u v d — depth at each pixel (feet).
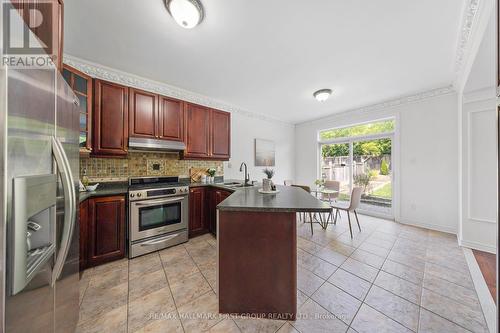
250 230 4.56
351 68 8.20
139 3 4.89
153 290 5.42
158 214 8.02
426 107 10.59
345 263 6.92
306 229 10.57
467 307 4.75
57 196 2.69
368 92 10.73
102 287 5.53
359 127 13.94
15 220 1.87
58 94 2.88
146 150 9.17
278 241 4.50
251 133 14.34
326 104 12.80
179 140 9.48
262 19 5.46
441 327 4.18
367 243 8.65
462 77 8.12
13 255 1.87
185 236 8.75
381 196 12.83
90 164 7.98
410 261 7.04
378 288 5.52
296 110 14.14
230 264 4.60
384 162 12.71
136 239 7.37
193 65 8.02
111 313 4.57
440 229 10.14
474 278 5.95
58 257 2.71
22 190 1.92
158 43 6.54
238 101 12.34
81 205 6.22
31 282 2.23
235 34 6.09
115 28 5.80
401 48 6.81
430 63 7.76
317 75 8.85
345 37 6.25
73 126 3.65
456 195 9.68
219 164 12.38
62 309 3.12
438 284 5.67
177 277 6.05
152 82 9.41
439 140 10.16
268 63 7.84
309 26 5.75
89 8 5.02
